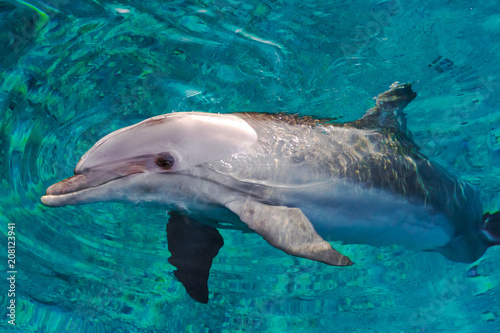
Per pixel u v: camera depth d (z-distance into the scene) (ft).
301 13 19.83
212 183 11.93
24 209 14.08
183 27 19.10
